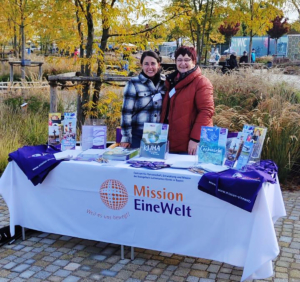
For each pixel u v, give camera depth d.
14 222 4.07
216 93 7.47
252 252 3.12
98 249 3.98
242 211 3.21
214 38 15.57
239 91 7.42
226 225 3.29
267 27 13.55
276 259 3.82
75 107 9.44
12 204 4.05
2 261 3.74
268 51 27.98
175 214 3.47
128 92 4.21
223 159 3.57
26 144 7.33
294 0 13.94
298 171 6.41
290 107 6.33
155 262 3.72
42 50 24.81
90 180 3.74
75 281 3.39
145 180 3.51
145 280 3.40
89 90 7.30
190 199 3.38
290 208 5.26
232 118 6.71
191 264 3.68
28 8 10.13
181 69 4.02
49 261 3.74
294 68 8.85
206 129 3.64
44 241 4.17
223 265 3.66
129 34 6.96
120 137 4.47
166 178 3.43
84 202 3.81
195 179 3.33
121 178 3.60
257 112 6.60
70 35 7.82
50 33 8.80
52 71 16.80
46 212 4.00
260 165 3.60
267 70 7.93
